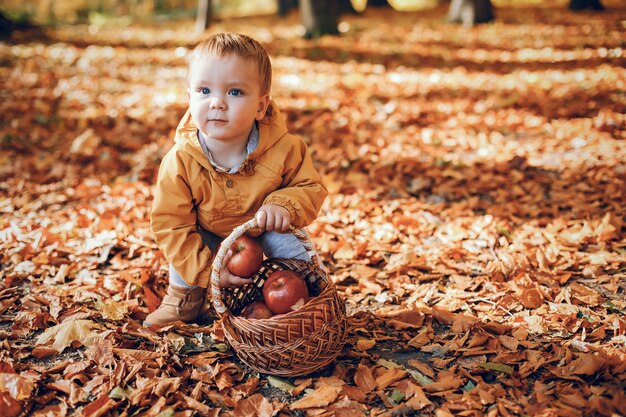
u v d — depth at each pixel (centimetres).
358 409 250
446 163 568
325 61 1123
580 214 449
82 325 301
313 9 1404
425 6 2392
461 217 455
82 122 706
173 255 293
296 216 280
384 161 575
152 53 1243
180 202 292
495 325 306
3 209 471
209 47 275
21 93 838
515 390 259
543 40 1330
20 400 250
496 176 536
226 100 274
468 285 354
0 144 621
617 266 370
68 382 261
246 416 246
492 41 1357
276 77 975
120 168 571
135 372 267
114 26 1864
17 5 2070
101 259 389
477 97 818
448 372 273
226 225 301
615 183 499
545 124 683
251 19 2044
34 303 332
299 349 260
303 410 251
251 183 293
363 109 768
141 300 345
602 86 831
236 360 288
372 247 405
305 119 719
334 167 568
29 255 388
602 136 628
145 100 813
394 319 321
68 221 449
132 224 444
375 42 1355
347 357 290
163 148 609
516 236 417
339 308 274
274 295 270
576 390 254
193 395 256
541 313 321
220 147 290
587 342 295
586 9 1812
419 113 742
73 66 1058
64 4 2184
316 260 285
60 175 546
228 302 294
